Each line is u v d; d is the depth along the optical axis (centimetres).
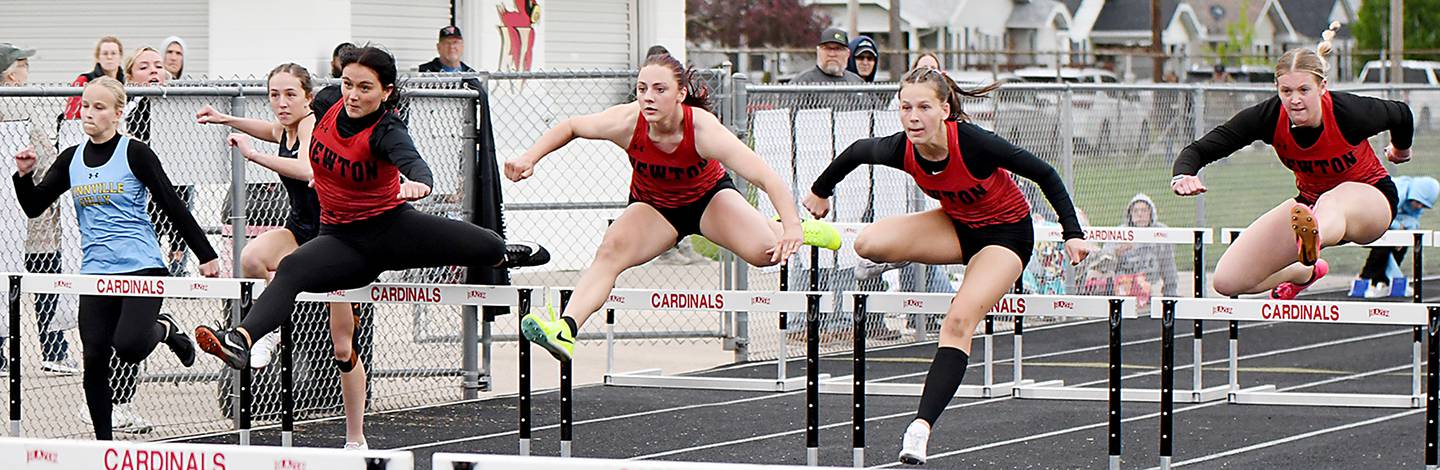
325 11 2492
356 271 1107
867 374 1772
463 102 1533
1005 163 1063
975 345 2028
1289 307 1103
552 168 2488
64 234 1455
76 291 1152
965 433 1430
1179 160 1184
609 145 2525
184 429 1420
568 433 1120
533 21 2656
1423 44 7388
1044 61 8969
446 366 1662
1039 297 1131
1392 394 1645
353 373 1216
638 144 1099
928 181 1086
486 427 1445
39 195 1187
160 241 1475
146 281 1141
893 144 1097
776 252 1055
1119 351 1114
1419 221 2706
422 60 2620
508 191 2470
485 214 1513
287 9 2488
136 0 2558
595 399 1600
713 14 7031
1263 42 10619
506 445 1361
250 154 1155
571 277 2442
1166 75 5994
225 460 709
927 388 1062
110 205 1174
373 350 1641
